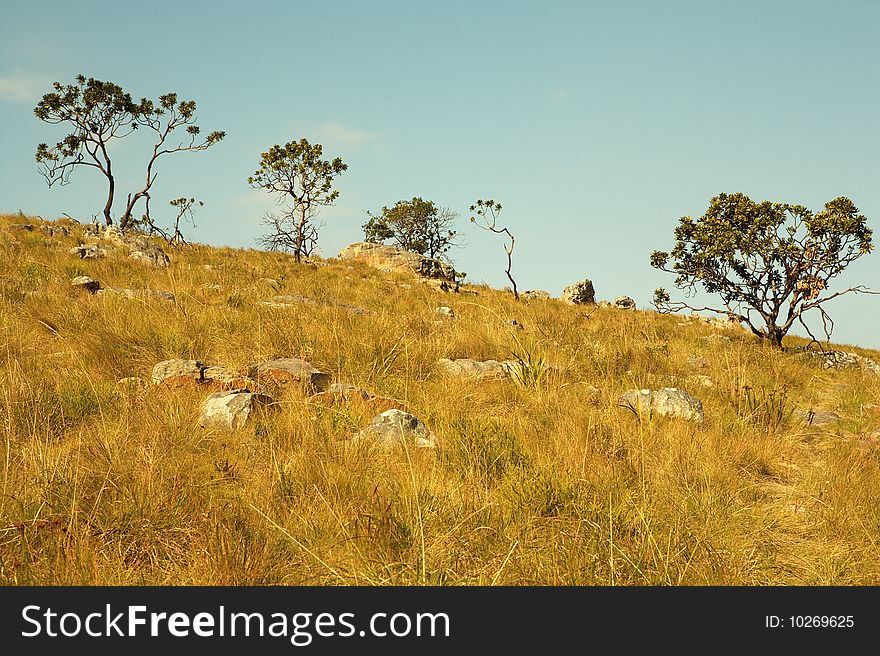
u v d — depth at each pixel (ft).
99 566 11.64
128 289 43.68
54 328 31.04
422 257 128.36
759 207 70.18
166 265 66.69
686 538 14.26
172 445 17.47
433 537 13.33
